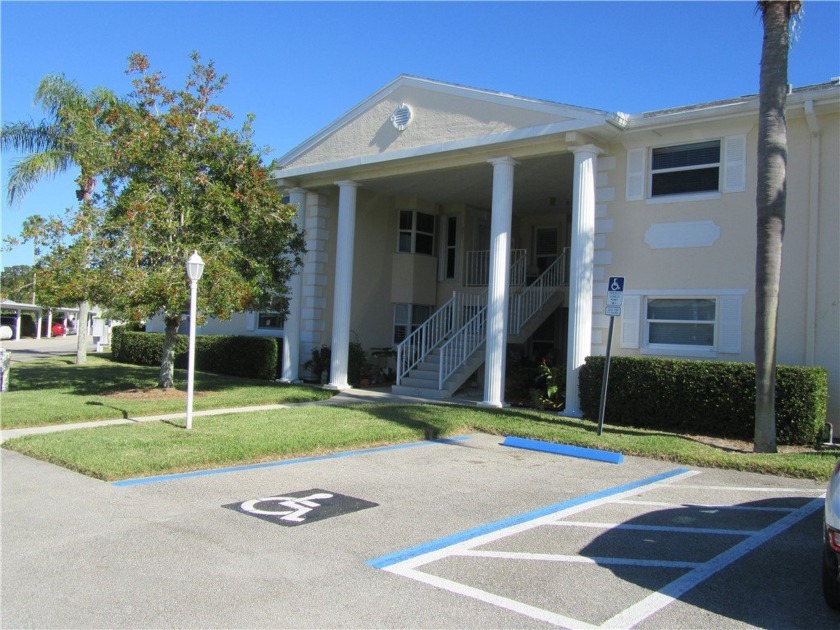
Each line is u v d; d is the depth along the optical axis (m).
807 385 10.22
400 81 15.24
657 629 4.07
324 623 4.05
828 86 11.16
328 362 17.47
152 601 4.29
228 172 13.34
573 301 12.74
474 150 13.98
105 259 12.20
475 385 17.12
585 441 9.90
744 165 11.77
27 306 48.88
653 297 12.59
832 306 10.88
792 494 7.47
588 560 5.25
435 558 5.21
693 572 5.04
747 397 10.67
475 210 20.50
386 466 8.47
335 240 18.50
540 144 13.21
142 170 12.86
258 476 7.68
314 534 5.69
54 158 20.22
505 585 4.70
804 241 11.18
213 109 13.24
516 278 18.64
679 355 12.28
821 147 11.08
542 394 13.95
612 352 12.90
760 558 5.37
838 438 10.80
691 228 12.22
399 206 19.62
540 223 20.52
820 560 5.34
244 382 17.09
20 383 16.28
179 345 20.77
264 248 13.80
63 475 7.43
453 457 9.16
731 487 7.79
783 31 9.45
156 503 6.46
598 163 13.27
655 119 12.20
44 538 5.42
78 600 4.29
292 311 17.61
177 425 10.45
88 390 14.59
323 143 16.78
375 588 4.59
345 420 11.20
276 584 4.61
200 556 5.09
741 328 11.68
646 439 10.15
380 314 19.27
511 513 6.52
